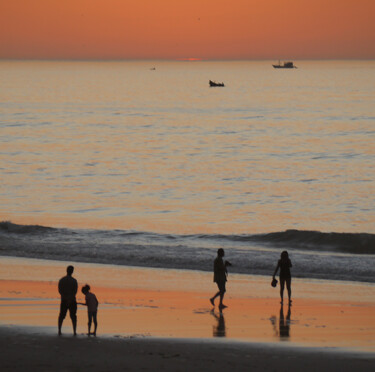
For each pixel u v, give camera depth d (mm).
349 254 117438
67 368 43781
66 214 175375
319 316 65750
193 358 47312
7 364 44688
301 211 182000
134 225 160875
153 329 58719
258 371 43938
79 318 63219
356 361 47094
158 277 90500
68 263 101562
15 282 84125
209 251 110500
